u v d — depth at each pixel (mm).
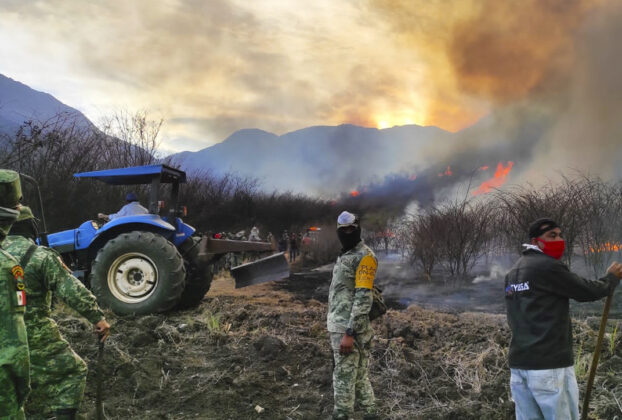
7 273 2070
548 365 2545
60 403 2818
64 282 2832
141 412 3625
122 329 5203
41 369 2787
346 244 3402
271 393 3971
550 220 2709
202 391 3951
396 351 4590
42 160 9227
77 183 9555
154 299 5980
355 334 3205
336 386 3299
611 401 3480
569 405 2568
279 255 6891
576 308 6539
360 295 3227
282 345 4793
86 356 4336
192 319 5812
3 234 2281
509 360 2713
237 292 9055
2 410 1987
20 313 2100
